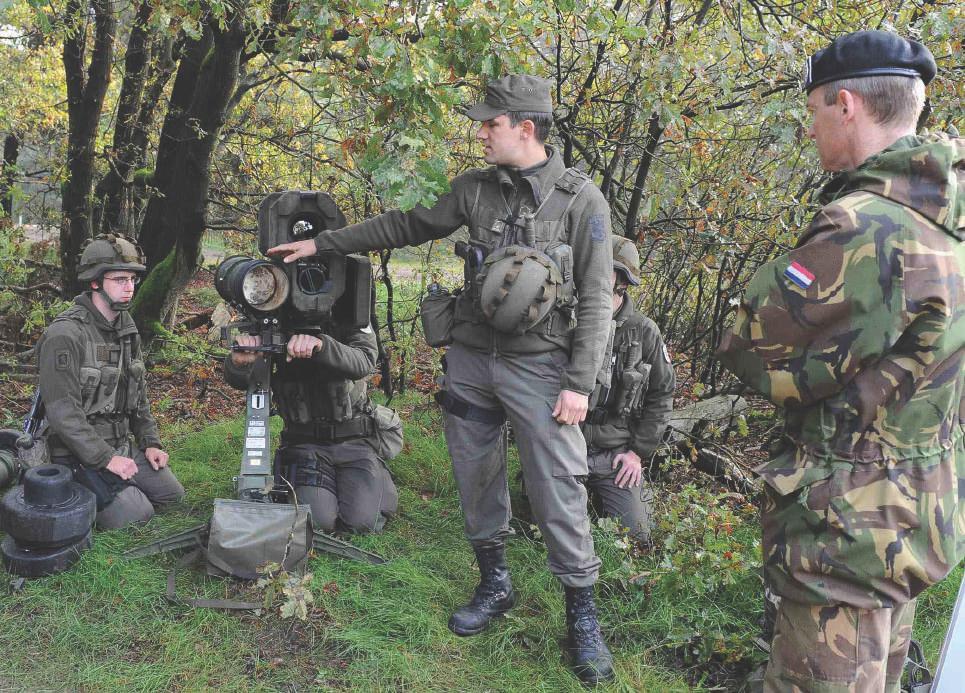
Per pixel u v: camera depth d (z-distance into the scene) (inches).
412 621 114.7
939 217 69.3
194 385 244.4
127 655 106.8
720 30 160.9
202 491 159.9
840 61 73.9
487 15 112.7
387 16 112.0
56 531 119.1
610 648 114.0
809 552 72.3
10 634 109.4
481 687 104.4
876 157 72.1
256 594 118.7
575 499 108.4
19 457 136.3
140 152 306.8
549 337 107.6
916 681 99.1
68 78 269.4
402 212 117.0
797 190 190.7
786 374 73.9
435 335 116.0
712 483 176.2
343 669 105.7
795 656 73.8
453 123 196.7
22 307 293.0
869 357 69.9
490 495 116.9
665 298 221.6
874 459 71.2
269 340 123.6
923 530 70.2
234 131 260.4
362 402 150.2
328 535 135.8
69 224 282.5
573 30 154.6
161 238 270.8
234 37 210.8
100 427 141.6
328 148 245.8
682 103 163.0
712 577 119.7
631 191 186.5
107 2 259.0
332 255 126.7
